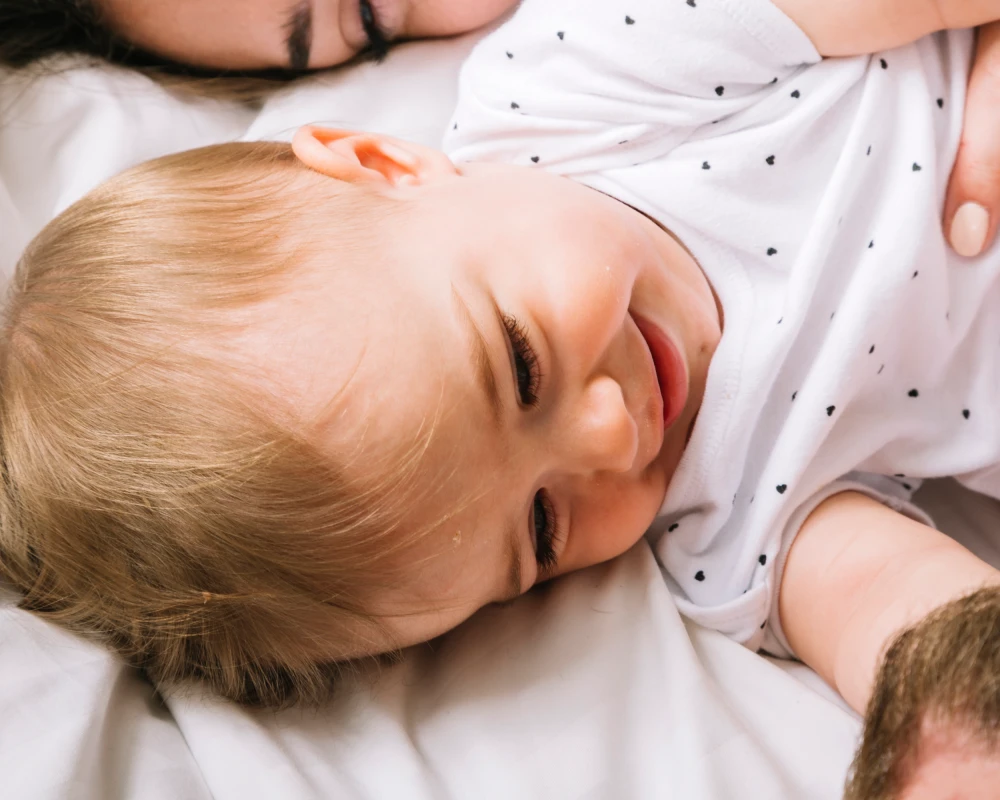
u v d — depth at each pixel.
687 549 0.84
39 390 0.72
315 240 0.72
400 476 0.65
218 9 1.10
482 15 1.14
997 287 0.82
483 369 0.67
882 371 0.82
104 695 0.65
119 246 0.75
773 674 0.74
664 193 0.84
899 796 0.49
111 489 0.68
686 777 0.64
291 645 0.71
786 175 0.82
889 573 0.74
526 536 0.73
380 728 0.70
